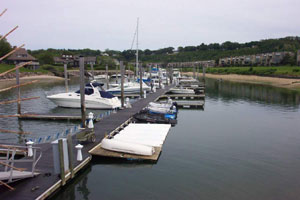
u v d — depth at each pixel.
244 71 87.56
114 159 12.46
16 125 19.73
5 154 12.92
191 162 12.52
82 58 16.42
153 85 46.12
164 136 16.11
